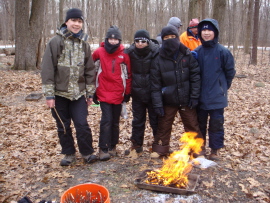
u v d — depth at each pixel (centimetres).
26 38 1333
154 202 293
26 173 374
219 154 424
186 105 385
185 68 374
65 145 388
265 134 522
